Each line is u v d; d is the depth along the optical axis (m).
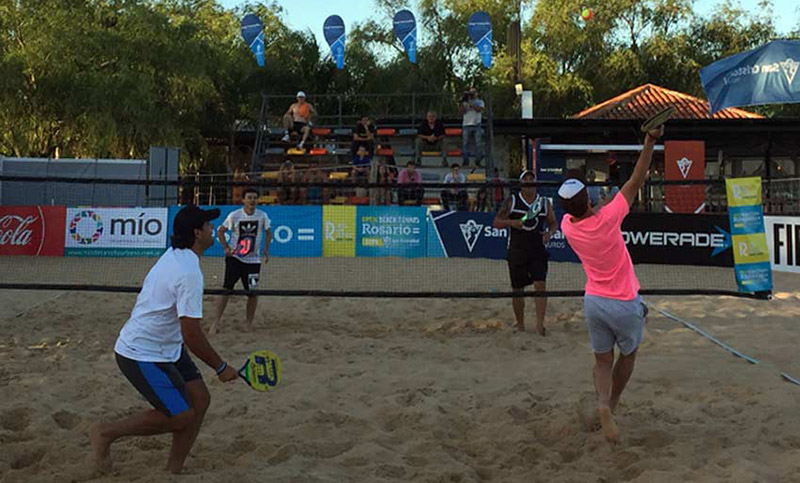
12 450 4.50
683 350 7.39
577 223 4.60
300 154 20.83
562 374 6.49
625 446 4.66
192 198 18.14
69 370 6.69
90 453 4.29
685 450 4.51
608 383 4.77
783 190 17.16
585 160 22.62
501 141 26.41
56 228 15.55
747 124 20.56
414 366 6.94
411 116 22.12
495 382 6.30
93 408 5.48
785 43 16.64
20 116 24.72
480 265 14.41
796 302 10.12
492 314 9.64
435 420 5.23
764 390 5.80
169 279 3.83
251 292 8.23
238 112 30.56
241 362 7.09
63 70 24.12
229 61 28.41
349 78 32.12
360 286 11.97
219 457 4.47
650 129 4.35
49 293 11.23
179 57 25.62
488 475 4.34
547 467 4.39
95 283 12.03
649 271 13.34
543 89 30.72
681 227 13.98
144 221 15.49
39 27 23.89
